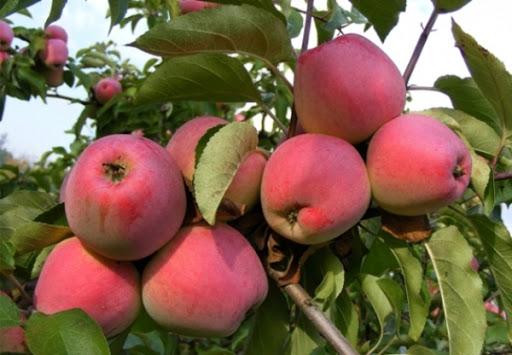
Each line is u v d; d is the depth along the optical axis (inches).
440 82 19.2
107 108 46.8
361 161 16.3
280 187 15.6
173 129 47.6
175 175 15.6
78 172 14.8
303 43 18.1
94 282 15.1
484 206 17.3
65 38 50.4
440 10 18.3
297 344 18.3
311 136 16.3
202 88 18.6
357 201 15.9
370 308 30.9
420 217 16.8
